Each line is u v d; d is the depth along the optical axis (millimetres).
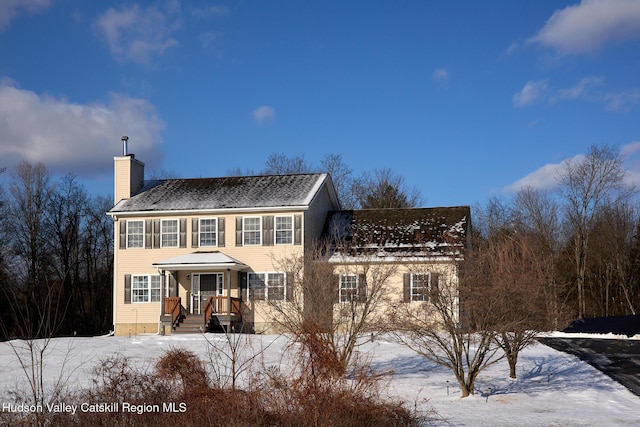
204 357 24750
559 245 56969
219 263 35719
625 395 20453
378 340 26688
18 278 50688
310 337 14102
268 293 28125
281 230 37156
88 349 27000
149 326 37812
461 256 20219
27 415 13305
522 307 19641
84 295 59062
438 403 19078
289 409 13391
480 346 19922
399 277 32344
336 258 30000
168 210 38125
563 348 29797
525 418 17047
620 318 36219
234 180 41562
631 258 56281
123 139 41094
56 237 54750
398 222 39844
